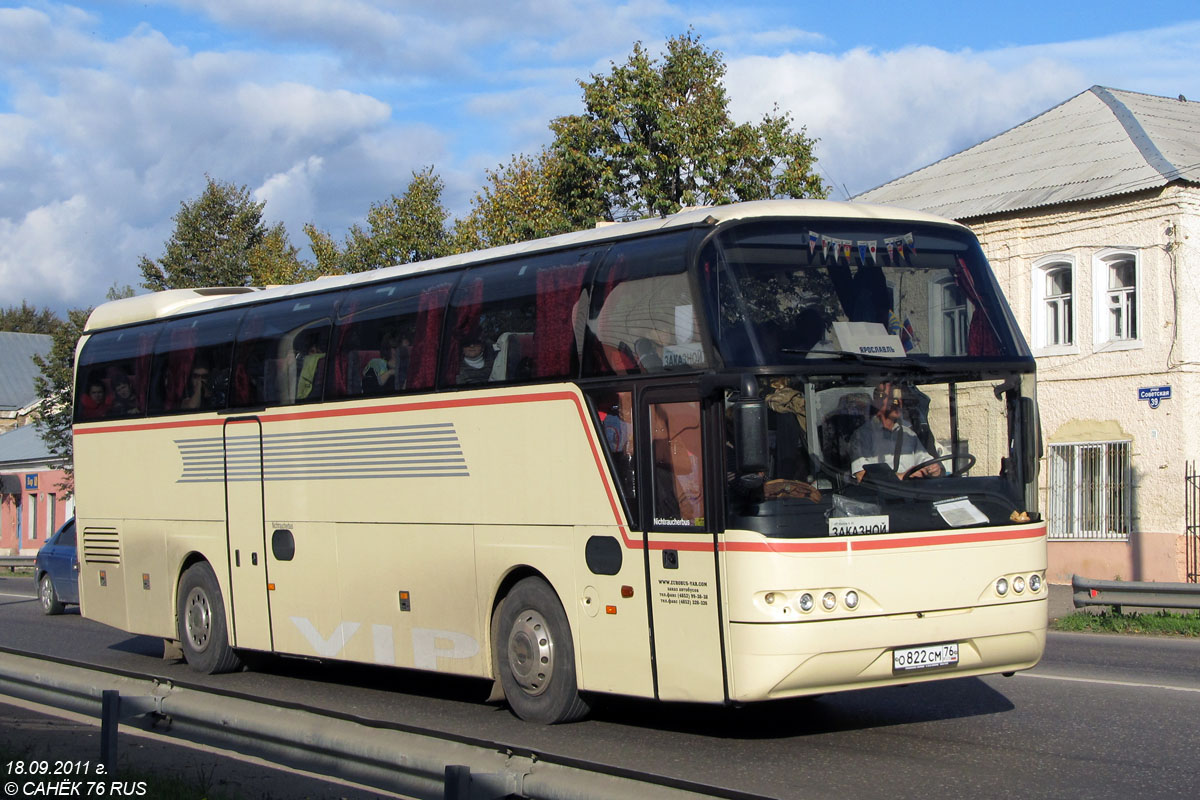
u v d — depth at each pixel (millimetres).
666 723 10578
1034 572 9523
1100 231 24672
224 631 14383
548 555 10352
